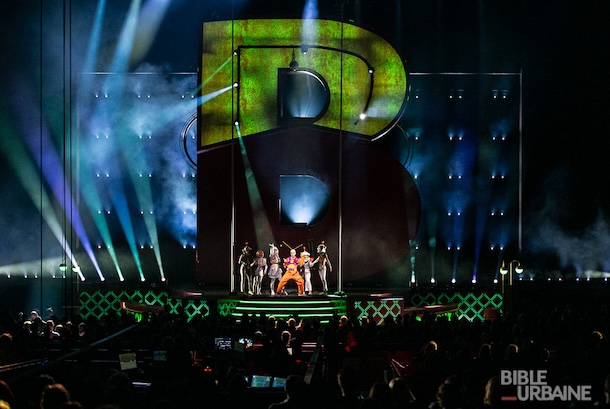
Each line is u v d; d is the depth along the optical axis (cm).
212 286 3431
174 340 1366
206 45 3481
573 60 3741
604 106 3719
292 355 1609
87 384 872
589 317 2022
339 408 922
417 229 3438
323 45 3484
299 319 2891
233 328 1889
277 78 3469
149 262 3684
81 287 3362
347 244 3438
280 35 3488
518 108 3691
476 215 3688
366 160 3456
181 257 3694
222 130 3459
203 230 3441
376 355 1566
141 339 1758
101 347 1633
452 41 3778
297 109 3578
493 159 3691
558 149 3741
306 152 3450
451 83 3706
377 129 3462
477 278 3675
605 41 3712
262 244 3434
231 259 3188
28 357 1461
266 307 3006
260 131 3456
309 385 902
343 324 2150
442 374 1184
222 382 1191
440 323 1962
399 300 3109
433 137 3703
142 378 1311
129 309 3156
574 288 3634
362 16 3797
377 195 3450
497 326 1834
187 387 910
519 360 1198
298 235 3434
